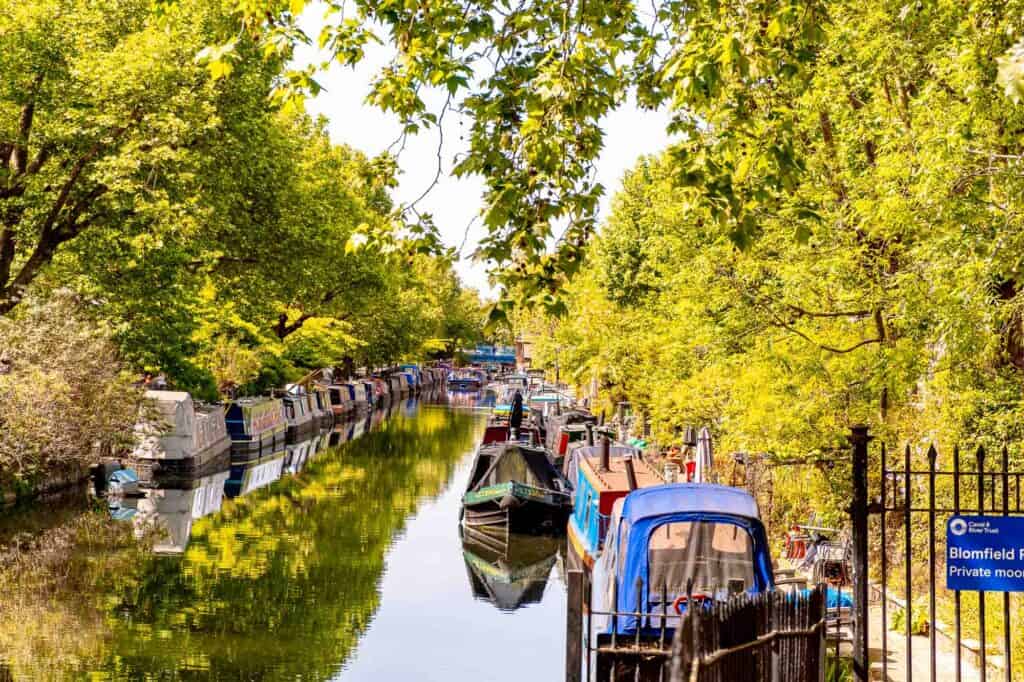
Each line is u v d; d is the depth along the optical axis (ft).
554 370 287.07
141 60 100.01
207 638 75.72
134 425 140.56
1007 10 39.22
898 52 49.73
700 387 93.71
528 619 86.94
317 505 138.10
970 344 42.27
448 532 123.44
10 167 108.37
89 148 103.96
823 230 57.21
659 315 137.80
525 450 128.16
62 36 100.78
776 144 33.47
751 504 54.85
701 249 72.43
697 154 32.76
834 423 65.31
